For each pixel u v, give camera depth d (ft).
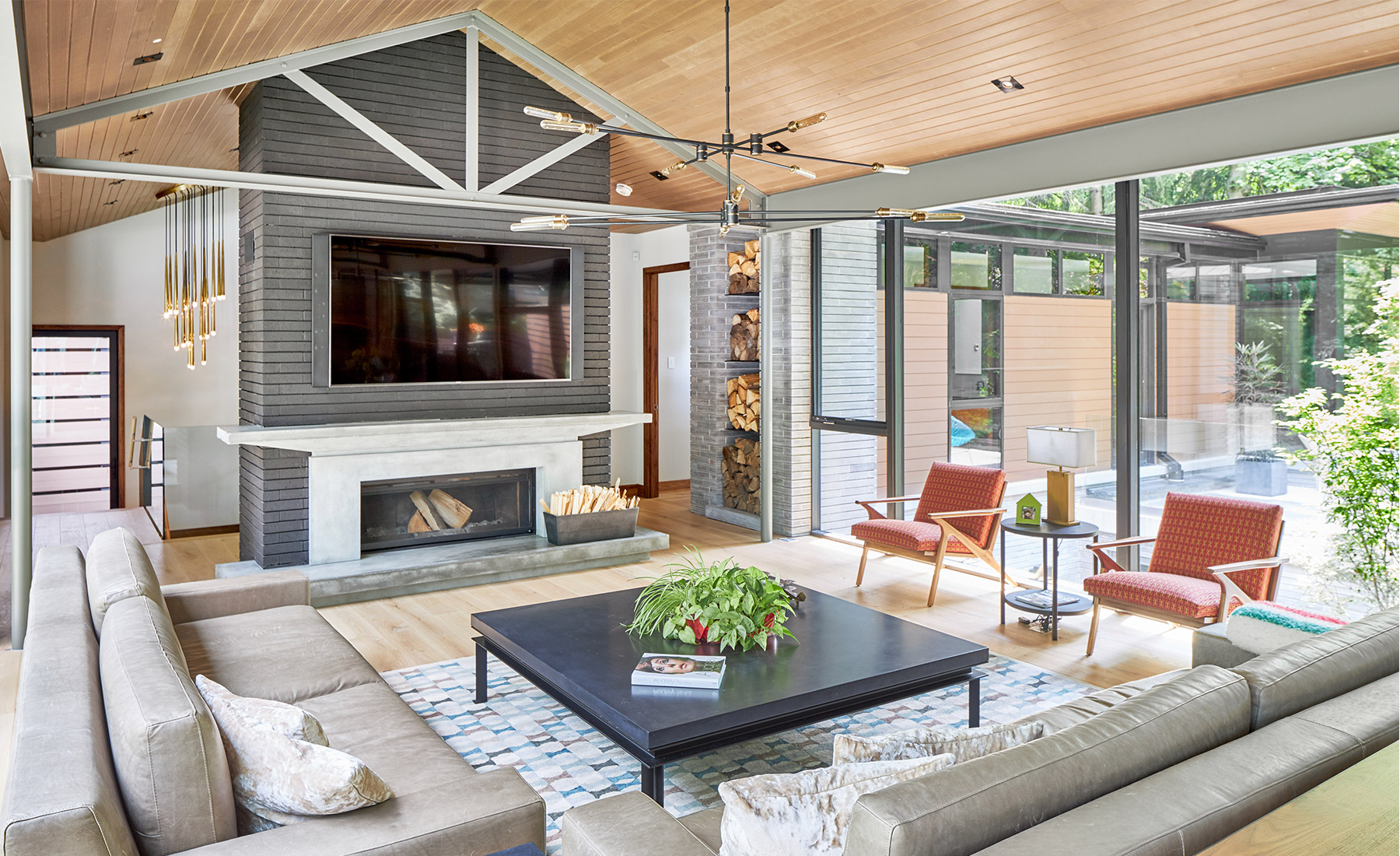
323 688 9.95
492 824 6.50
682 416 32.86
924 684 11.00
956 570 20.63
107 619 8.69
